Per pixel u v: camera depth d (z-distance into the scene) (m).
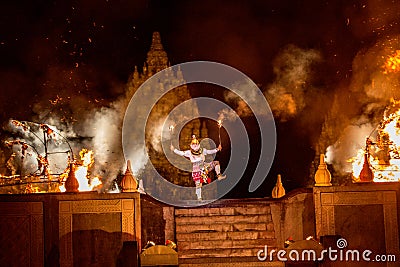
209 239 14.52
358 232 13.91
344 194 13.98
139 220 13.91
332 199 14.00
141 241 14.25
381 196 13.91
